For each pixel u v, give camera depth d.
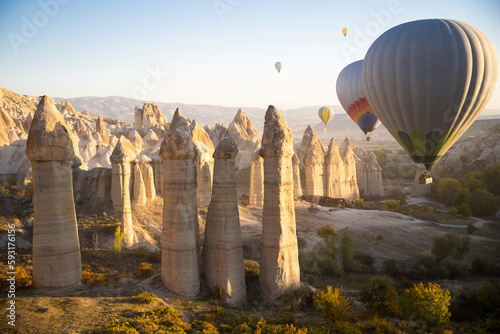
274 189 28.41
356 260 47.06
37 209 23.39
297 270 29.48
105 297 24.06
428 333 25.05
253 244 47.62
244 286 28.47
